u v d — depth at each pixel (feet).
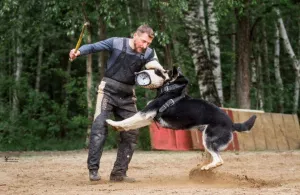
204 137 27.73
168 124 28.17
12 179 31.48
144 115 27.61
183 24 68.23
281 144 62.44
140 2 68.23
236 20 76.69
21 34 74.33
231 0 60.34
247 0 68.23
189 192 24.25
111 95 29.01
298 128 65.05
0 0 65.21
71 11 61.57
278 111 95.86
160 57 79.56
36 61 98.58
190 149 57.26
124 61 28.66
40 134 82.79
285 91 94.89
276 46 93.61
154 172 35.76
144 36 28.27
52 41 93.56
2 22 70.85
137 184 28.53
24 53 92.02
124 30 70.49
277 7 78.95
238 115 58.95
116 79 28.89
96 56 95.50
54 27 84.38
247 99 70.79
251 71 86.17
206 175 29.43
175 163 42.16
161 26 62.49
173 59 72.38
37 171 35.88
